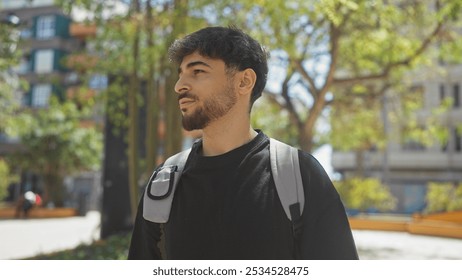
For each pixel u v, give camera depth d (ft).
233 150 5.33
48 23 138.41
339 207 5.29
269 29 32.09
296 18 32.32
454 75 108.68
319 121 59.88
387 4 36.68
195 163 5.43
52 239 47.91
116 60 36.14
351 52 44.83
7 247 39.75
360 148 83.97
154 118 34.88
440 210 66.54
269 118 58.29
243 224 5.05
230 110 5.38
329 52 42.86
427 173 113.60
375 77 41.93
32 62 135.44
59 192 97.55
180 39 5.57
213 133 5.45
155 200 5.50
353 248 5.24
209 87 5.28
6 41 32.07
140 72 37.58
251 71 5.42
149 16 30.32
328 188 5.29
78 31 125.29
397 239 49.62
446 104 50.62
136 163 32.68
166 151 32.30
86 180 136.15
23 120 63.00
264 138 5.54
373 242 46.01
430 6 43.04
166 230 5.46
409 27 41.83
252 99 5.59
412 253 36.19
